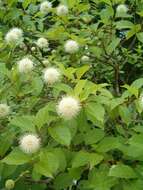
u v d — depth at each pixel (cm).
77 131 38
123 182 34
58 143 37
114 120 41
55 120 36
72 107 35
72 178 35
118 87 61
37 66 51
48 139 37
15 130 39
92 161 34
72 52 54
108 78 64
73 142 37
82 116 36
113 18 59
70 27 62
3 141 38
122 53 66
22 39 51
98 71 63
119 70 65
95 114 35
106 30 59
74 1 59
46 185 38
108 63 61
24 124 35
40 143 36
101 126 35
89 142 36
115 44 56
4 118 40
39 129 35
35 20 63
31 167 37
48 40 62
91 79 62
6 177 37
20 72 41
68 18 61
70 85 41
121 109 38
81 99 36
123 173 33
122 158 37
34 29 62
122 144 37
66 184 36
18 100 42
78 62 60
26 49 57
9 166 36
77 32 59
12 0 60
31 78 41
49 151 35
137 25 54
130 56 66
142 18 62
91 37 59
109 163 36
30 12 63
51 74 40
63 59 60
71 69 39
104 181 34
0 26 63
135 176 33
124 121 38
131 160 37
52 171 33
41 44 59
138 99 38
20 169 37
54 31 59
